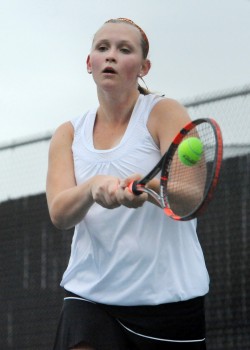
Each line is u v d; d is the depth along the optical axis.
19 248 17.64
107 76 9.49
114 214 9.46
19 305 17.52
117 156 9.56
